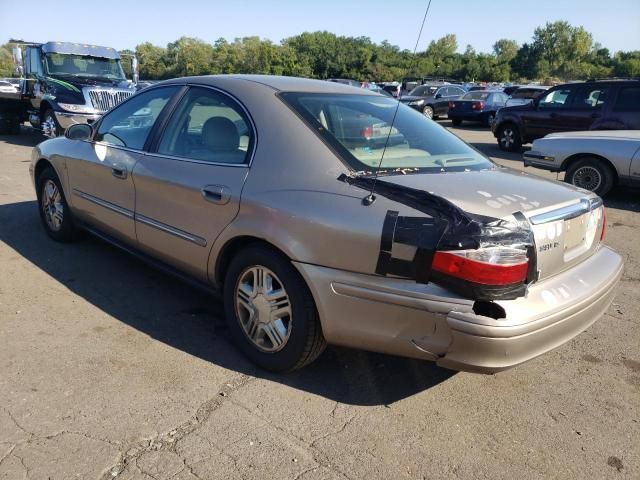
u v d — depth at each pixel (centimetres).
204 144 344
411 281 248
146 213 375
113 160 407
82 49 1290
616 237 627
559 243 265
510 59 7938
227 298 324
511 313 238
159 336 348
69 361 313
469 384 310
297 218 276
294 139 299
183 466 236
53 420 261
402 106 381
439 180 281
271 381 304
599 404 296
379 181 269
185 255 348
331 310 271
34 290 409
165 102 388
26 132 1527
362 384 306
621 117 1120
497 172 321
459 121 2167
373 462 244
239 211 304
